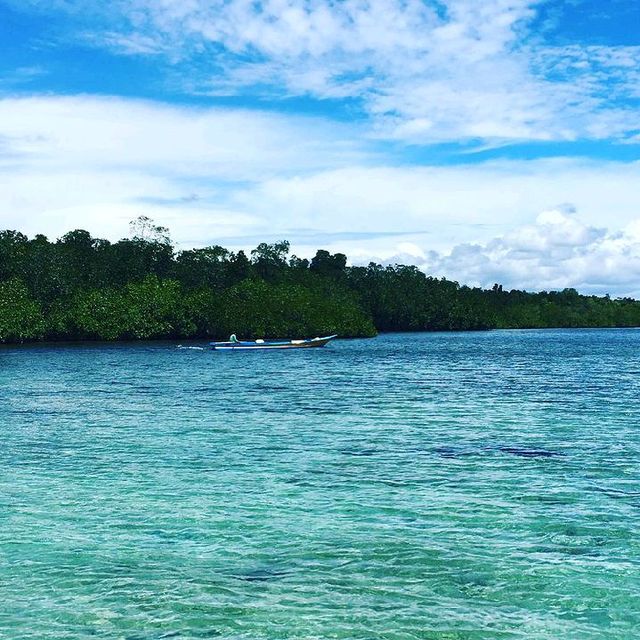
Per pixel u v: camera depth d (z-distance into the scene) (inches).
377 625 449.7
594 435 1098.7
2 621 455.2
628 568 541.0
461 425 1199.6
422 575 526.3
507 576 525.0
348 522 649.6
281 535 613.3
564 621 457.1
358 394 1680.6
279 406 1454.2
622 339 6161.4
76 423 1229.7
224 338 5447.8
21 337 4586.6
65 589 502.9
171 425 1203.2
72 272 5590.6
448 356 3462.1
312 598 487.5
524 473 839.7
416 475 830.5
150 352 3705.7
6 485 789.9
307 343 4308.6
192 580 517.3
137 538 608.4
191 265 6683.1
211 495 743.7
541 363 2908.5
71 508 698.8
